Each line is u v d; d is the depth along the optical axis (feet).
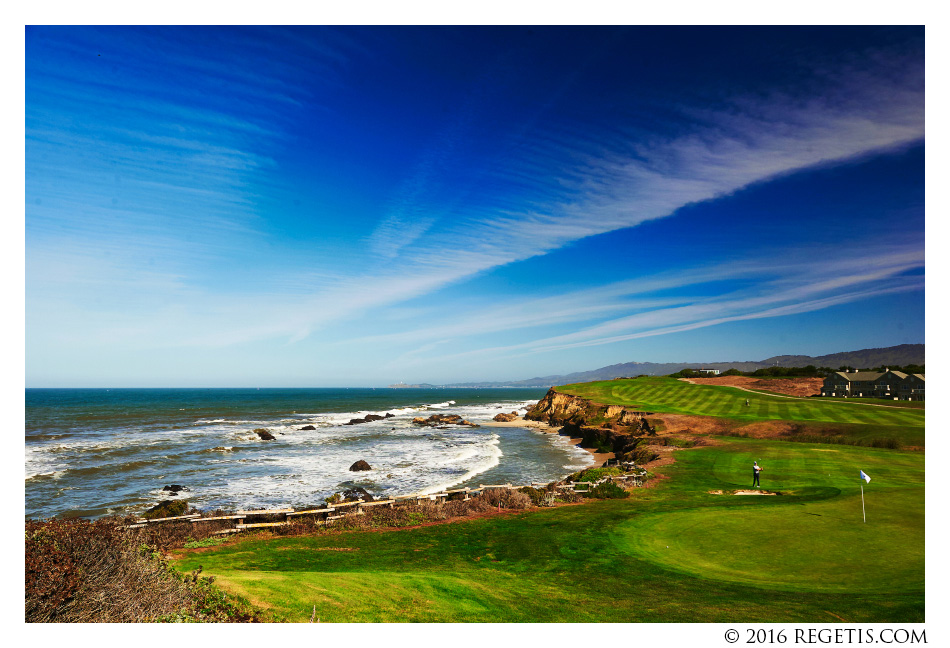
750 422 126.31
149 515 59.72
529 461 120.88
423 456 128.88
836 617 26.03
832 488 60.64
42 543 19.17
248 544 44.37
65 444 145.48
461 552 41.63
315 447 147.84
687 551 39.34
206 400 486.38
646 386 245.65
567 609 27.61
